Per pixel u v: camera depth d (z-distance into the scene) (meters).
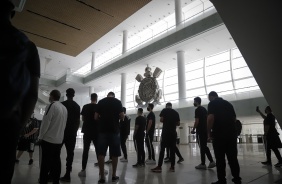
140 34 20.94
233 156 2.98
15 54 0.77
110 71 21.45
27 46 0.89
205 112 4.75
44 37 16.25
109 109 3.38
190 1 15.86
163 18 17.83
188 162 5.62
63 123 2.96
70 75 25.45
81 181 3.26
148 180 3.34
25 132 5.10
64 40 16.78
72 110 3.56
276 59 2.84
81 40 16.77
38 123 5.40
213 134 3.08
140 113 5.32
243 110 12.53
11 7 0.90
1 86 0.69
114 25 14.33
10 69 0.72
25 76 0.82
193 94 20.11
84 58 26.23
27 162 5.30
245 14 2.72
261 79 3.16
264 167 4.65
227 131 3.01
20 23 14.05
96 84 26.30
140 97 16.81
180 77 15.60
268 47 2.82
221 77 18.52
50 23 14.03
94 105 4.15
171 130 4.27
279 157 4.76
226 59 18.55
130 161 5.79
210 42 14.54
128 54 19.19
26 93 0.90
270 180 3.29
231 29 2.93
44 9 12.39
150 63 18.66
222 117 3.06
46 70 30.12
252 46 2.92
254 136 24.44
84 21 13.80
